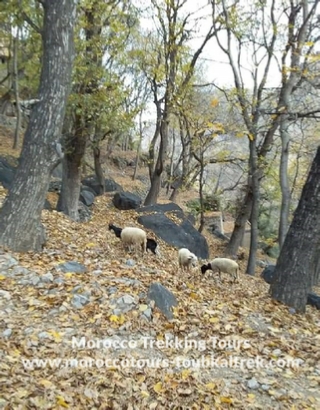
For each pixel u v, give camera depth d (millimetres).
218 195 23391
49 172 7340
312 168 7211
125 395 3875
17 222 7125
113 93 11289
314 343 5688
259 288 9078
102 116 11172
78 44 10391
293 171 18203
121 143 34125
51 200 13820
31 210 7234
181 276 7934
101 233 10727
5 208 7191
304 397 4305
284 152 10156
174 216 14938
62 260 7141
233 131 12602
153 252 9781
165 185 25797
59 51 7027
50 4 6977
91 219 13438
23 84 20266
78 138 11883
